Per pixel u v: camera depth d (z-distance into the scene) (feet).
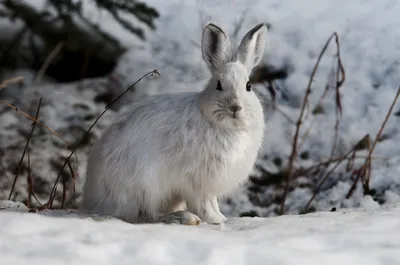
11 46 45.44
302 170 41.16
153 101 28.17
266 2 52.21
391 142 42.09
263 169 41.37
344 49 47.91
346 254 18.12
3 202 31.60
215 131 26.55
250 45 28.09
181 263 17.17
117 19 48.21
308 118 44.09
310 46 48.16
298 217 26.21
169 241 18.85
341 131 43.09
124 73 46.83
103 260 17.12
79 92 46.32
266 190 40.50
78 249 17.57
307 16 50.75
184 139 26.66
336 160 39.73
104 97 45.96
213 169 26.86
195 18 50.29
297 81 46.11
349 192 38.34
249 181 40.83
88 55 46.29
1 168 40.75
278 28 49.55
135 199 27.43
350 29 49.37
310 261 17.40
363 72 46.24
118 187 27.43
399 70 45.98
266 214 39.04
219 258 17.48
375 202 37.55
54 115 44.57
